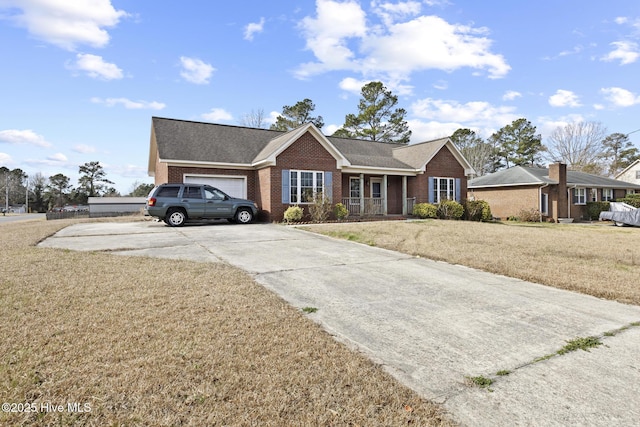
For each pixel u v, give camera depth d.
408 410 2.53
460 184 22.89
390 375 3.05
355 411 2.48
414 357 3.43
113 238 10.99
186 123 19.89
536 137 49.03
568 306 5.10
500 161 51.34
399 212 23.06
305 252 8.97
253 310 4.46
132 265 6.86
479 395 2.78
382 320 4.40
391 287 5.91
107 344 3.38
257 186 18.52
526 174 26.94
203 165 17.34
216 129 20.42
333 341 3.68
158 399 2.53
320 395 2.67
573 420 2.48
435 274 6.90
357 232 12.56
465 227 15.28
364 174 22.03
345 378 2.93
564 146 50.28
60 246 9.30
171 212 14.89
